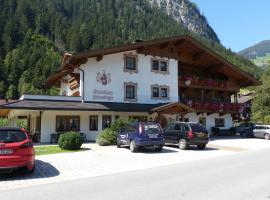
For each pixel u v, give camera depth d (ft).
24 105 86.22
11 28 404.36
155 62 117.50
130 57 112.06
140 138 68.28
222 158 60.34
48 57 358.64
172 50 121.70
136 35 586.45
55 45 444.14
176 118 118.21
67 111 97.50
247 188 32.37
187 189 31.96
